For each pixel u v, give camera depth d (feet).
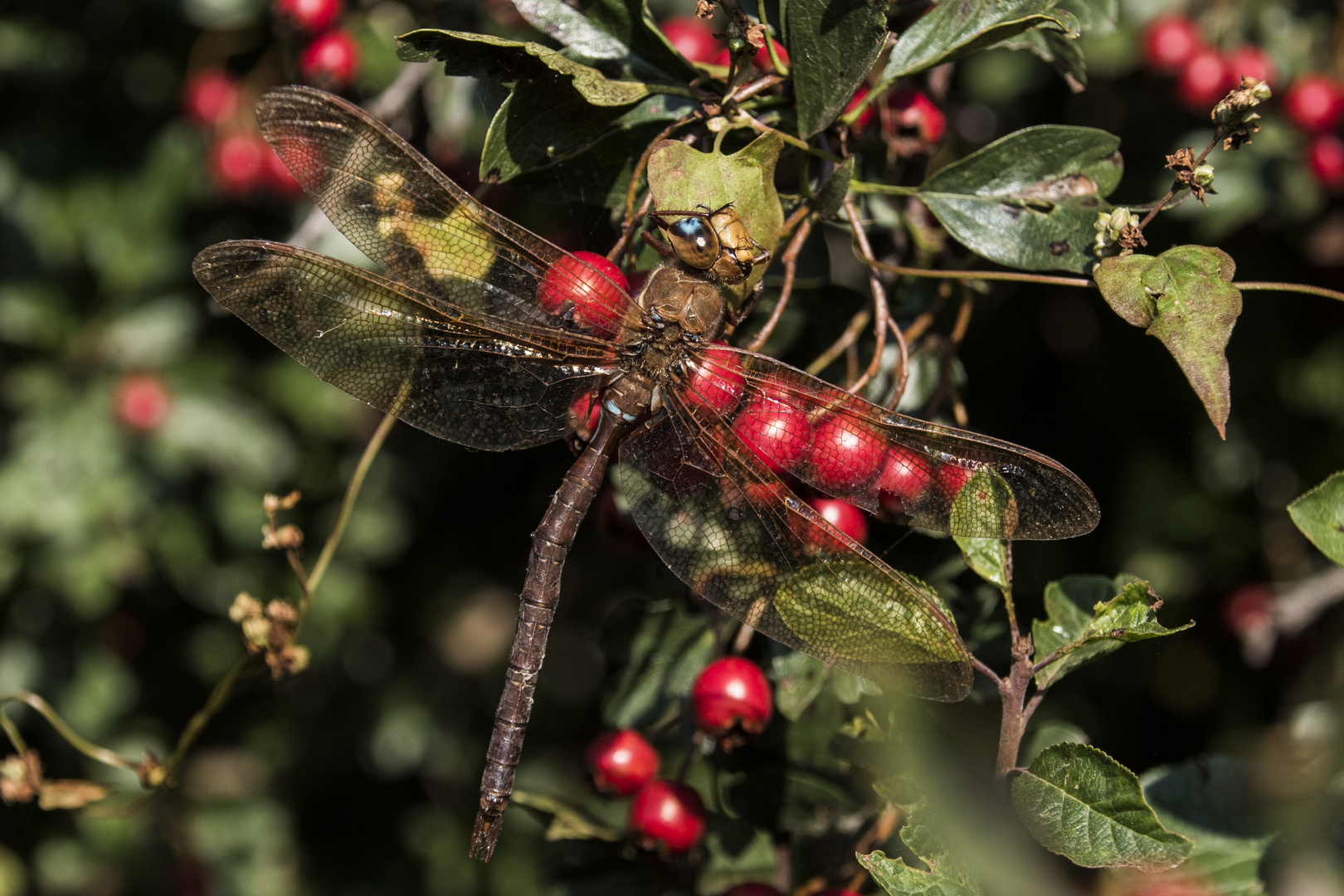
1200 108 2.44
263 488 2.88
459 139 2.36
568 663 3.57
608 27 2.17
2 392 2.76
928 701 2.16
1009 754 2.13
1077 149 2.17
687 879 2.27
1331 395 2.49
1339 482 2.13
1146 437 2.53
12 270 2.71
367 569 3.01
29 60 2.65
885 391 2.24
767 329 2.17
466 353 2.18
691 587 2.17
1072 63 2.22
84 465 2.74
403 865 3.31
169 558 2.79
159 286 2.77
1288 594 2.51
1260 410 2.51
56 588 2.73
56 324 2.74
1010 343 2.52
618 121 2.17
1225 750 2.46
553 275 2.17
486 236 2.16
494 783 2.20
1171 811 2.21
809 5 2.13
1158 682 2.52
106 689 2.92
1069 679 2.48
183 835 3.18
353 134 2.15
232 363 2.84
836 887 2.25
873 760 2.17
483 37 2.12
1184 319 2.11
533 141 2.15
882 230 2.26
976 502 2.14
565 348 2.19
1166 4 2.46
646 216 2.16
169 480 2.80
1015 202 2.17
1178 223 2.44
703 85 2.17
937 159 2.53
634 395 2.18
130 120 2.72
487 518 3.12
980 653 2.21
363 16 2.42
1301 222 2.48
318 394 2.84
